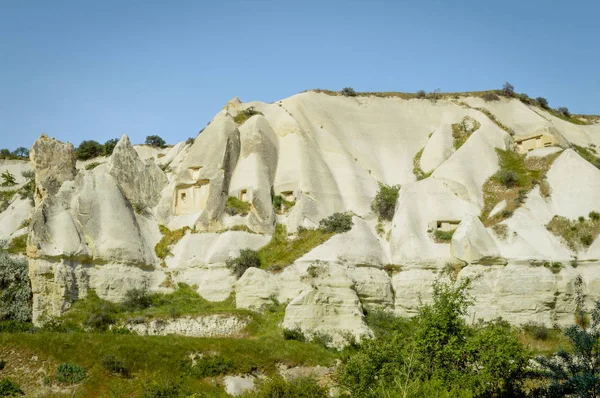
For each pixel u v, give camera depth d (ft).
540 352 142.31
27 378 119.55
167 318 149.38
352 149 232.73
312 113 237.45
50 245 157.28
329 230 180.04
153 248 184.03
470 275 168.04
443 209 189.06
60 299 153.17
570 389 92.94
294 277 163.73
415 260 173.88
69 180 180.96
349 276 164.66
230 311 153.17
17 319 154.71
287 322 150.61
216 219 187.62
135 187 196.44
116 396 109.91
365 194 207.21
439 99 261.24
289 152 213.46
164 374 123.24
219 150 199.72
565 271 166.50
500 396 96.73
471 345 96.84
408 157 234.99
